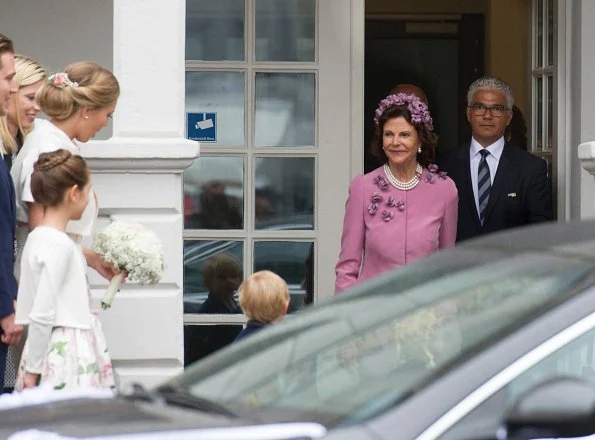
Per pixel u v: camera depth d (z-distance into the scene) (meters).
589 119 31.38
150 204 26.64
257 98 32.62
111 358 26.50
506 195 30.80
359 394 14.59
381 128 25.67
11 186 22.48
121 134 26.75
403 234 25.47
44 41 32.97
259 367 16.38
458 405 13.61
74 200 22.28
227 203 32.53
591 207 31.34
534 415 13.25
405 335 15.20
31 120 24.86
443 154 31.47
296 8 32.53
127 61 26.75
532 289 14.88
